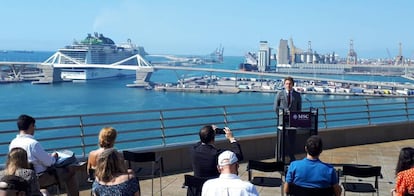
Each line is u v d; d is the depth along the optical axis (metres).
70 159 6.70
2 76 116.44
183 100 77.94
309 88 71.06
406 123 14.58
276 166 6.64
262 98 76.56
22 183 4.30
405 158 4.93
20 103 71.88
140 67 117.44
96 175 4.42
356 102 50.41
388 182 9.09
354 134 13.54
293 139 8.83
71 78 120.62
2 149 35.25
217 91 89.06
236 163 4.41
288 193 5.34
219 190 4.23
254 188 4.28
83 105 72.06
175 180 9.17
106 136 5.73
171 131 39.00
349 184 6.61
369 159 11.48
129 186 4.34
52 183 6.30
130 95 88.50
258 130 39.12
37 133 41.34
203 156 5.66
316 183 5.16
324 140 13.00
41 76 121.44
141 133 38.22
